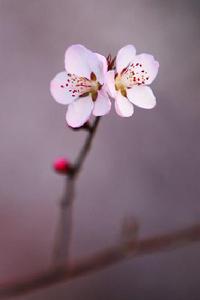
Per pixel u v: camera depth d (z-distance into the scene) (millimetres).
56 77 273
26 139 497
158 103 513
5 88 511
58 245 286
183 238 278
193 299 459
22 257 455
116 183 487
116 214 477
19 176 484
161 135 504
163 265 468
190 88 521
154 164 496
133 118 506
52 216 471
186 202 485
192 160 499
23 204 474
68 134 498
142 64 278
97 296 450
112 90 265
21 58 521
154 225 474
